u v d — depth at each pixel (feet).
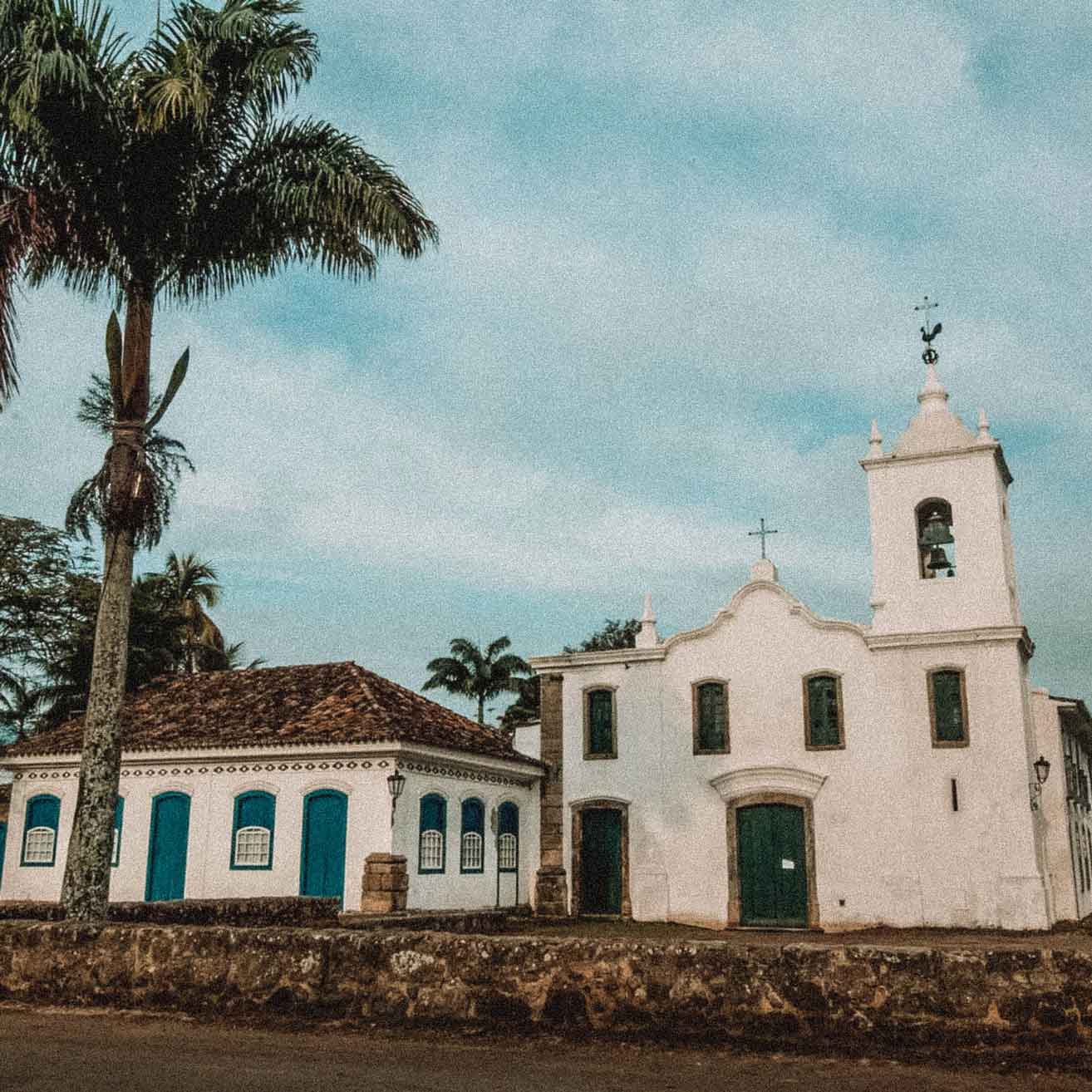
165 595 138.51
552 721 98.22
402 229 50.67
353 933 34.24
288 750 81.30
